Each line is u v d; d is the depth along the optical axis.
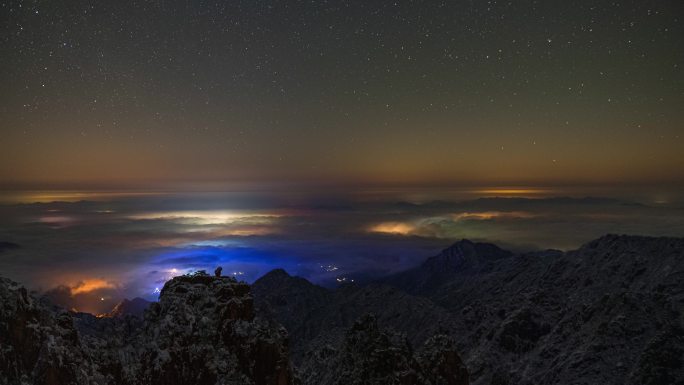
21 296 28.92
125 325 44.41
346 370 45.94
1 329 27.17
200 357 34.34
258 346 35.66
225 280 39.78
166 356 33.62
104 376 30.59
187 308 36.62
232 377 34.06
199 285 38.66
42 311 29.81
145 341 34.97
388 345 45.22
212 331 35.97
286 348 37.50
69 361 28.28
